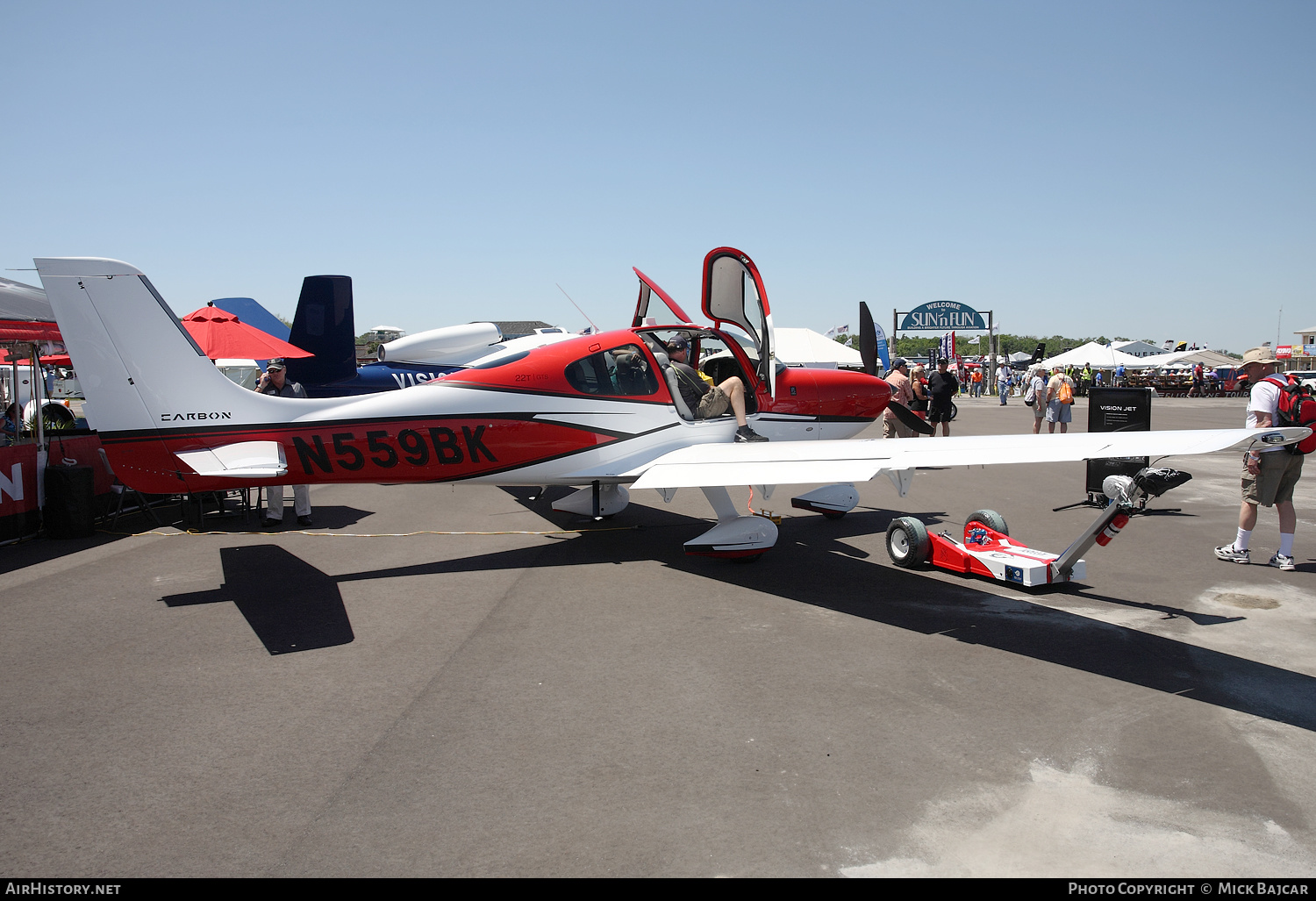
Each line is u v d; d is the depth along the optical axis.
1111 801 2.54
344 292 10.12
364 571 5.56
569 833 2.38
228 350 8.88
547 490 9.25
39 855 2.29
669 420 6.03
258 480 5.16
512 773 2.74
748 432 6.38
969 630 4.23
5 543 6.41
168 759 2.86
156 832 2.40
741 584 5.17
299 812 2.51
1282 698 3.34
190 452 4.96
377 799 2.58
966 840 2.34
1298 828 2.39
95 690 3.49
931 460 4.48
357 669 3.73
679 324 6.46
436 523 7.37
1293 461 5.26
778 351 26.05
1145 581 5.16
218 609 4.68
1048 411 12.57
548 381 5.62
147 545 6.44
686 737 3.00
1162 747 2.90
